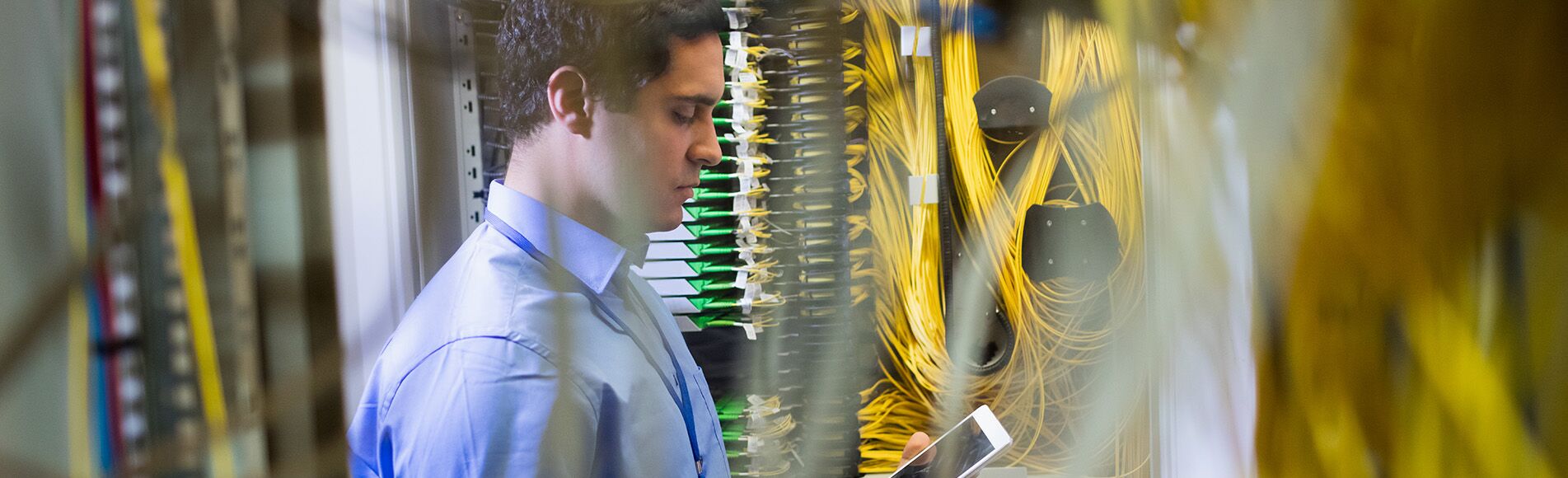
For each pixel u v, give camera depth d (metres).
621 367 0.58
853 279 0.98
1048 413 0.88
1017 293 0.93
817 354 0.95
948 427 0.94
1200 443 0.39
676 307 0.95
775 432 0.90
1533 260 0.33
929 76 0.97
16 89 0.34
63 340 0.31
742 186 0.96
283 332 0.41
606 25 0.56
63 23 0.35
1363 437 0.35
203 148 0.37
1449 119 0.33
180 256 0.37
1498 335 0.34
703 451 0.72
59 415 0.31
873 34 0.98
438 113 0.60
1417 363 0.34
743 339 0.94
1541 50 0.33
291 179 0.41
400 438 0.54
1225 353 0.38
